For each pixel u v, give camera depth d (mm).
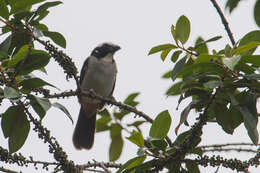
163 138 6570
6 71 6070
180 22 6621
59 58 7148
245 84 5891
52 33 7020
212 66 5980
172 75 6086
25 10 7012
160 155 6320
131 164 6500
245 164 6188
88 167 6867
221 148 7379
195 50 7090
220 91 6094
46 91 7363
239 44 6191
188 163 6629
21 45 6973
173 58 6941
